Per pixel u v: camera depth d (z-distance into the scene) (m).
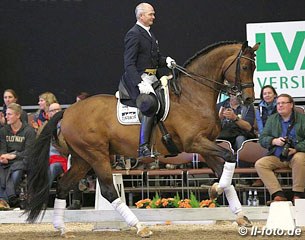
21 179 13.46
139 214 11.66
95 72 16.02
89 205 14.88
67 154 12.73
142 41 10.86
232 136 14.11
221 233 10.72
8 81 16.08
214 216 11.49
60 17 16.08
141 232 10.45
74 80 16.05
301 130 12.16
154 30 15.94
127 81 10.91
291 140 12.08
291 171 12.31
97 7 16.02
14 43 16.11
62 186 11.20
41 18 16.08
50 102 14.70
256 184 13.57
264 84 15.39
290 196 13.66
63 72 16.05
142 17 10.95
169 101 10.77
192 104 10.73
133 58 10.75
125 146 11.00
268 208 11.42
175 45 15.88
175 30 15.88
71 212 11.56
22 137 13.68
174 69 10.96
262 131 12.48
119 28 15.98
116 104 11.05
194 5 15.84
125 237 10.55
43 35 16.08
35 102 16.06
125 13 15.96
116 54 15.98
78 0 16.05
